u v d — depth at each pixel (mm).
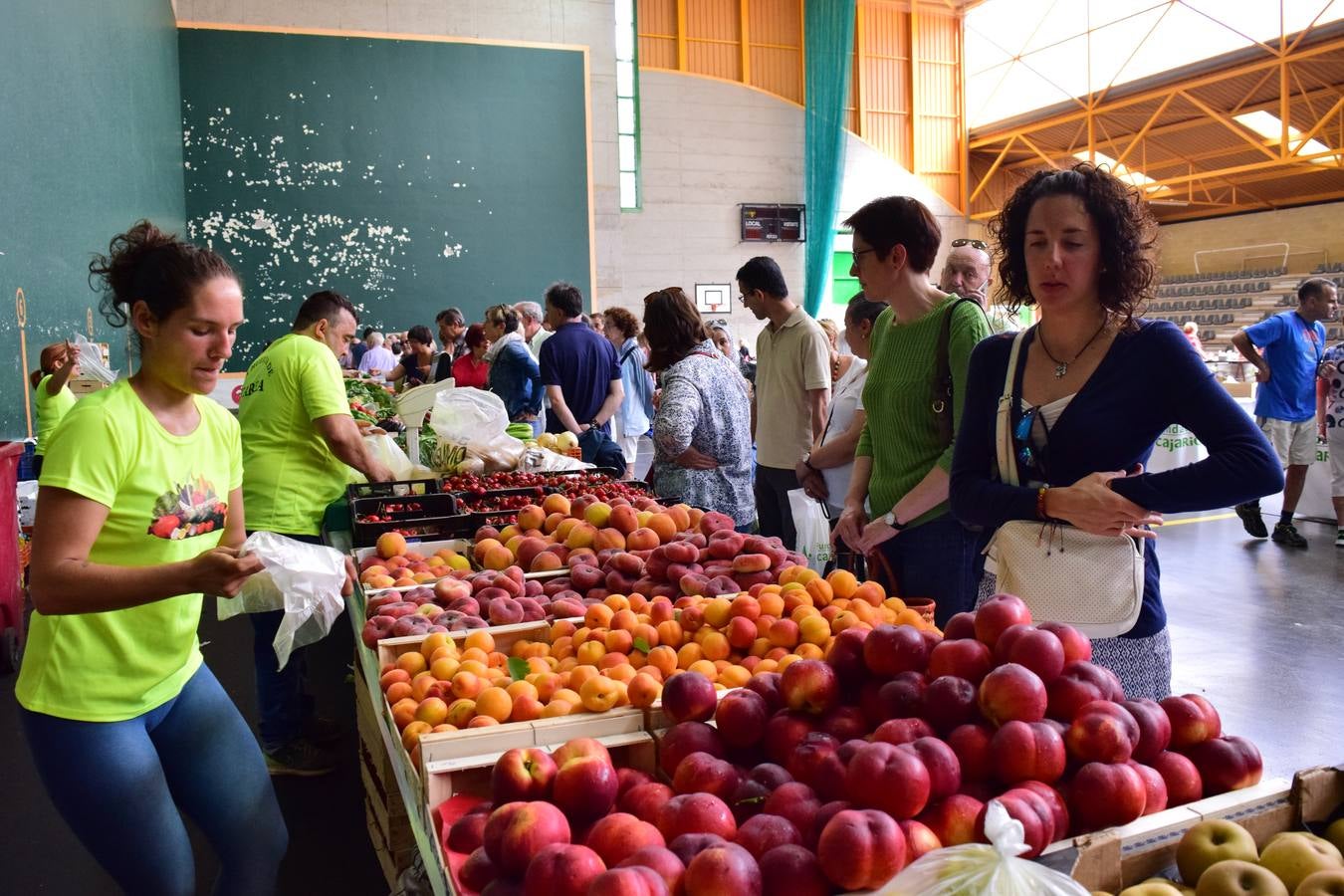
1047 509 1696
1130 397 1702
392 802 2305
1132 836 1111
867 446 2793
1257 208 22328
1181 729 1280
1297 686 3896
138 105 8773
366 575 2562
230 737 1734
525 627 2129
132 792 1576
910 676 1348
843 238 22406
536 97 13250
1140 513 1621
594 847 1135
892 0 23016
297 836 2838
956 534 2455
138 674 1589
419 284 12938
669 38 20938
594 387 5844
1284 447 6391
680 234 20594
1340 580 5523
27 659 1580
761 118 21047
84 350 5762
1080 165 1744
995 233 1910
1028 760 1146
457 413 4262
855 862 1003
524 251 13320
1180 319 22156
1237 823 1134
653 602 2080
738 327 21094
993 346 1897
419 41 12758
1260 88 18516
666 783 1457
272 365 3088
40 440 5230
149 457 1561
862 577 2967
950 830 1099
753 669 1822
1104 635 1710
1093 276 1715
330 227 12555
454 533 3189
